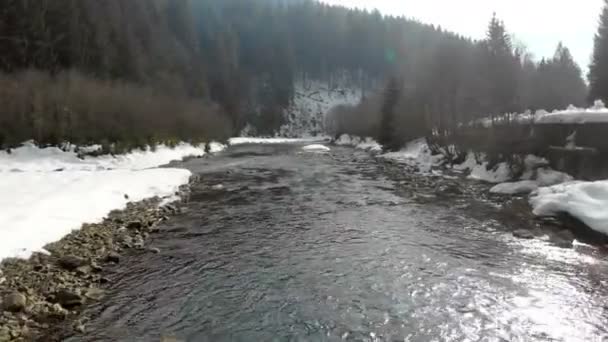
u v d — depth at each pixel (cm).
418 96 4009
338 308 749
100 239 1071
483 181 2112
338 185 2119
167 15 8794
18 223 989
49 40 4175
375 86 14075
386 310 741
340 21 15425
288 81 12456
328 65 14600
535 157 1958
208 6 12606
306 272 920
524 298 783
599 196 1220
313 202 1683
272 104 11344
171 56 6788
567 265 953
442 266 955
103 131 2973
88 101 3092
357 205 1623
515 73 3847
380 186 2080
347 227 1298
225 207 1580
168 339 635
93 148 2731
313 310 741
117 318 698
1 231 923
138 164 2772
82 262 890
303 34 14900
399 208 1566
